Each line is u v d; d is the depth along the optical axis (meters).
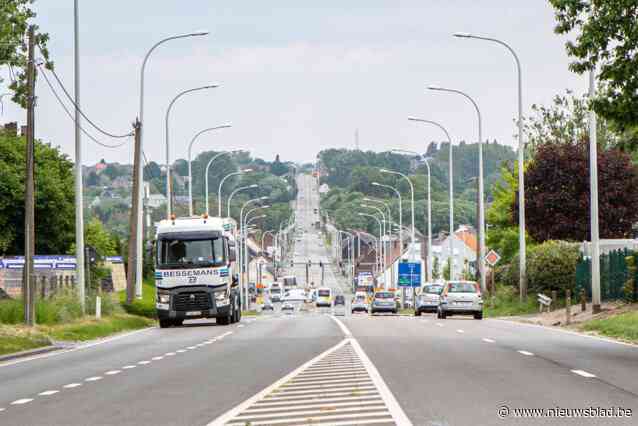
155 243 62.09
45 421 18.86
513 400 20.45
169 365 30.97
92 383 26.00
